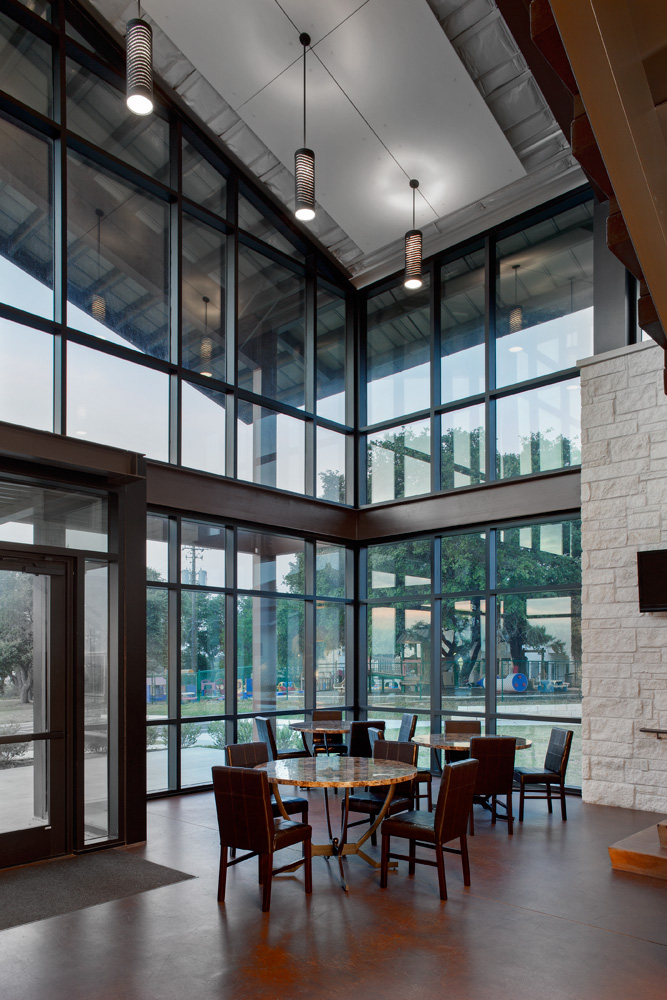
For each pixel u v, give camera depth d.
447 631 9.48
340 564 10.63
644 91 1.84
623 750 7.28
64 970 3.62
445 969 3.60
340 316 11.20
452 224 9.45
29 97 7.61
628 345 7.87
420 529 9.75
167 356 8.59
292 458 10.03
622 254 2.93
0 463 5.47
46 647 5.72
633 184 1.98
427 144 8.37
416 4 6.95
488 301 9.51
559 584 8.44
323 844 5.83
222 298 9.39
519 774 6.80
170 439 8.45
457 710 9.22
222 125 8.70
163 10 7.39
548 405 8.87
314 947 3.86
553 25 2.22
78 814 5.71
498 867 5.24
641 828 6.35
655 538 7.34
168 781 8.05
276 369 10.01
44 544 5.78
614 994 3.34
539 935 4.01
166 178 8.93
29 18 7.54
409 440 10.33
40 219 7.49
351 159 8.73
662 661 7.13
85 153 8.01
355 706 10.44
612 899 4.58
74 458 5.86
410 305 10.57
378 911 4.39
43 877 5.09
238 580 9.03
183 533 8.47
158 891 4.77
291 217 10.09
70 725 5.77
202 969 3.62
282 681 9.48
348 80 7.78
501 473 9.22
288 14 7.25
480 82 7.60
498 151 8.25
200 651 8.52
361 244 10.07
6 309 6.92
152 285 8.58
